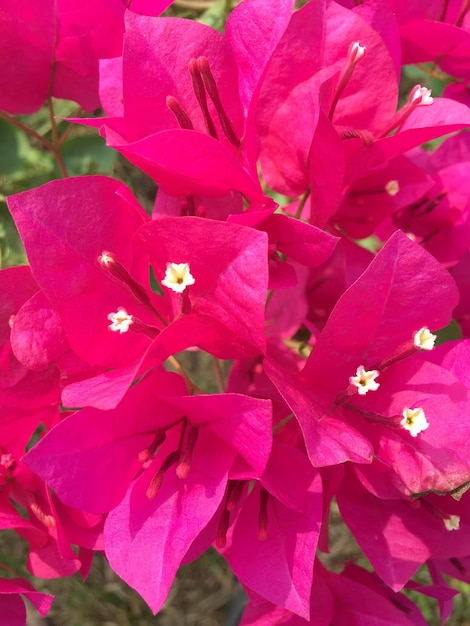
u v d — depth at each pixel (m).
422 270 0.14
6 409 0.16
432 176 0.21
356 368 0.15
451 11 0.19
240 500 0.16
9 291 0.16
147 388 0.14
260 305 0.13
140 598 0.40
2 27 0.18
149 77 0.15
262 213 0.14
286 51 0.16
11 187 0.29
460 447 0.14
